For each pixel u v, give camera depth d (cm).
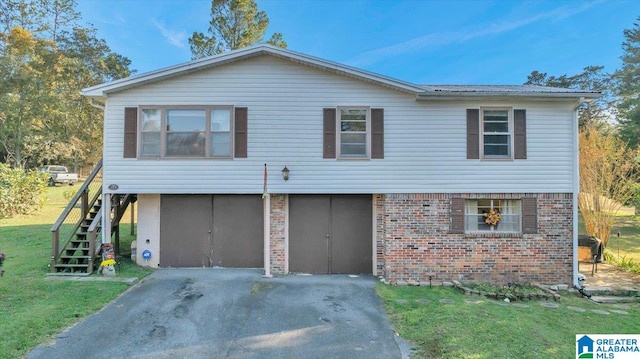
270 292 847
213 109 976
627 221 1889
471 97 947
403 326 656
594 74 3584
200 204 1067
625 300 847
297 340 599
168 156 970
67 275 909
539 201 968
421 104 973
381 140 973
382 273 1023
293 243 1045
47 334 583
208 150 970
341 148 980
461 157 969
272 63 982
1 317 629
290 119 977
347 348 571
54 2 3325
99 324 637
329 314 717
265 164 972
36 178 1933
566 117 970
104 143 965
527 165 968
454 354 538
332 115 977
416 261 966
